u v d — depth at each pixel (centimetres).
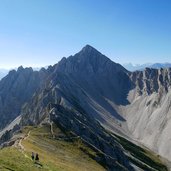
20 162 6216
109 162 13500
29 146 10250
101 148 16925
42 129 14838
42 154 9225
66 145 13312
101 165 12744
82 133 17150
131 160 19725
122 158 18038
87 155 12862
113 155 17350
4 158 6056
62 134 14688
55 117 16575
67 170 7725
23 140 11594
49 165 7269
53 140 13400
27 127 15388
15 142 11250
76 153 12675
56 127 15362
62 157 10419
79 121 19562
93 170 10394
